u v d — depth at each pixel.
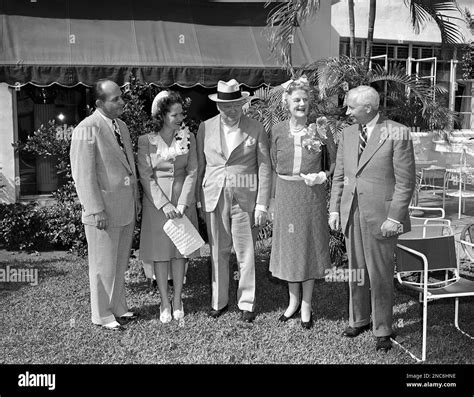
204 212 5.09
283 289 6.01
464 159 10.20
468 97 13.85
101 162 4.66
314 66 7.57
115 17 9.11
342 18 12.12
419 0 8.34
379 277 4.39
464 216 9.27
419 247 4.66
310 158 4.73
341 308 5.47
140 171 4.94
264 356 4.38
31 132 9.77
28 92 9.67
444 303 5.55
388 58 13.05
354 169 4.43
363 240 4.41
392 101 7.80
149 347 4.52
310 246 4.81
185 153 4.88
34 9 8.82
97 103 4.71
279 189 4.85
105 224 4.65
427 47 13.41
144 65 8.51
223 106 4.77
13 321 5.04
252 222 5.04
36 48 8.38
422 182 11.89
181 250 4.85
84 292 5.87
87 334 4.75
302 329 4.88
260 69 8.91
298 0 7.63
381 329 4.47
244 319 5.05
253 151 4.95
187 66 8.66
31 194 9.74
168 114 4.80
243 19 9.66
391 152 4.28
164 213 4.88
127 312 5.16
